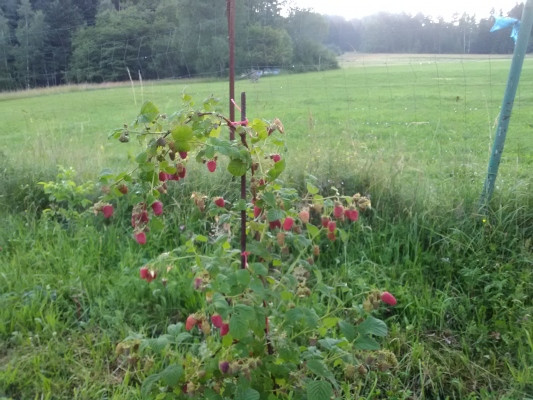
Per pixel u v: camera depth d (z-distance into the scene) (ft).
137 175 6.32
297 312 6.00
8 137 29.71
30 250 12.72
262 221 6.86
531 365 8.75
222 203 6.82
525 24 11.44
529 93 39.70
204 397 6.10
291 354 6.09
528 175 13.56
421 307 10.12
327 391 5.61
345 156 14.98
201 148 6.35
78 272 11.44
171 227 13.52
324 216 6.59
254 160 6.14
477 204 12.45
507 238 11.64
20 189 15.84
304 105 33.55
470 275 10.84
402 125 29.35
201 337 9.46
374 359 6.37
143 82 30.73
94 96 36.86
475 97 38.78
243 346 5.90
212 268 5.69
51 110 36.68
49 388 8.32
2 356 9.23
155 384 6.79
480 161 15.97
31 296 10.56
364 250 12.24
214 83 29.50
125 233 13.75
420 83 45.06
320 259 12.15
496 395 8.33
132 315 10.13
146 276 6.15
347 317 9.93
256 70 29.53
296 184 14.06
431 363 8.98
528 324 9.43
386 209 13.21
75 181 15.70
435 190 13.29
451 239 11.71
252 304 5.94
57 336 9.65
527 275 10.55
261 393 6.36
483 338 9.45
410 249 12.17
